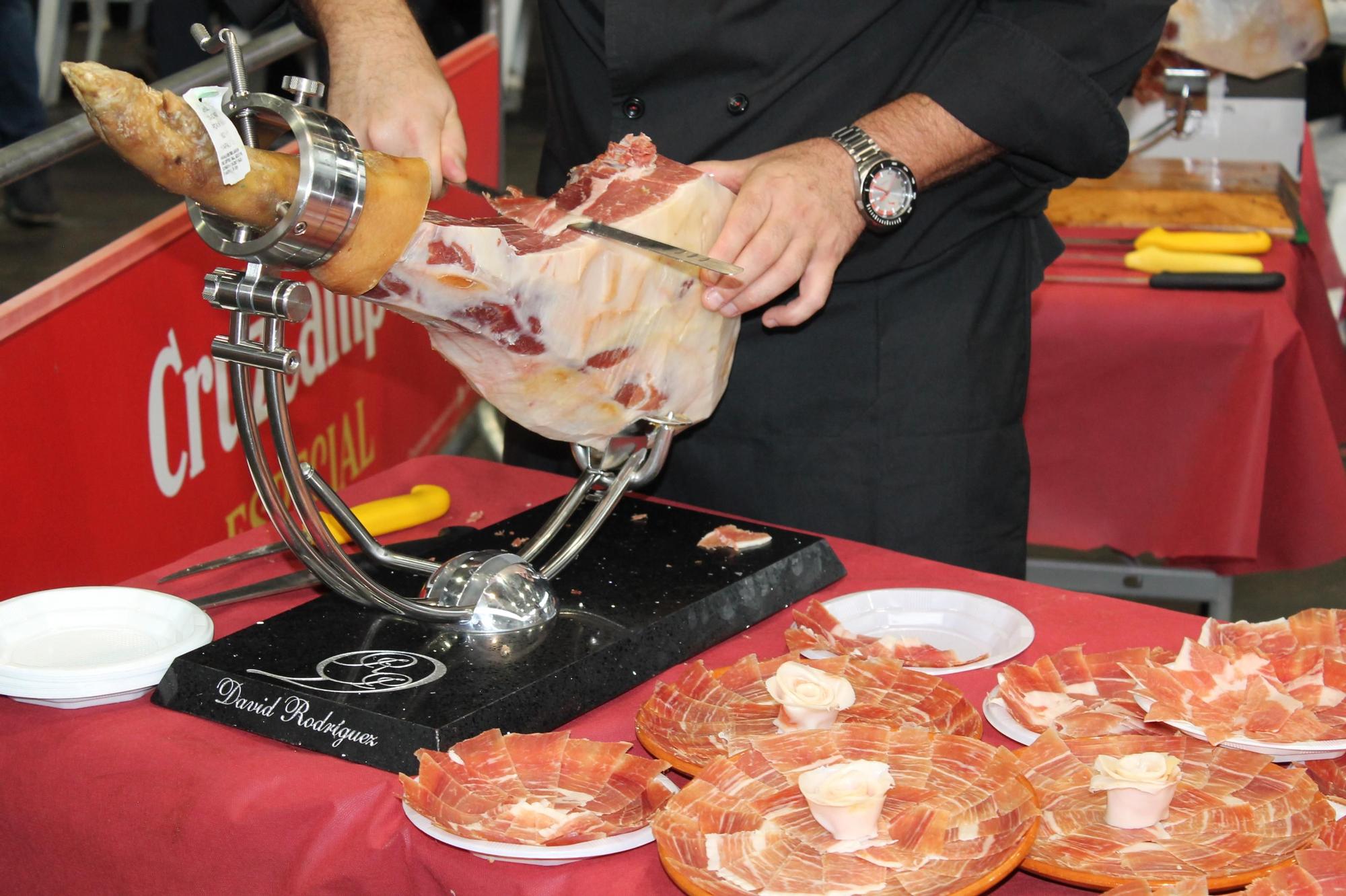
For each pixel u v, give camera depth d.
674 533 1.34
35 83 4.31
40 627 1.14
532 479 1.59
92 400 1.74
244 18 1.79
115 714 1.04
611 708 1.06
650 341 1.18
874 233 1.57
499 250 1.00
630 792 0.88
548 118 1.78
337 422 2.49
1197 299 2.23
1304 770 0.86
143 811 0.94
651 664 1.10
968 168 1.51
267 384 1.01
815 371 1.66
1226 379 2.22
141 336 1.85
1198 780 0.87
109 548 1.79
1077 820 0.84
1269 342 2.18
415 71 1.31
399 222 0.92
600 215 1.15
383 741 0.94
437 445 3.18
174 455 1.94
